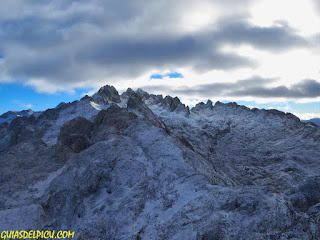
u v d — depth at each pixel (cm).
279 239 3108
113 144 6900
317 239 2970
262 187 4122
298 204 3816
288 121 19525
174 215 4228
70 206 5894
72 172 7094
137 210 4750
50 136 12056
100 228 4572
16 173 7969
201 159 6712
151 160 6044
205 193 4534
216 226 3506
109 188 5769
